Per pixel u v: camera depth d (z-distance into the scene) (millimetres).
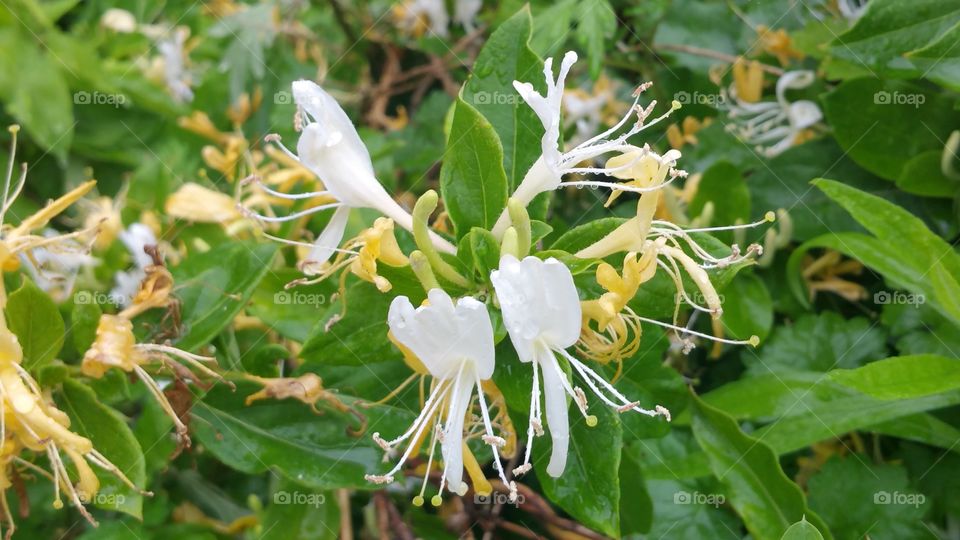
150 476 331
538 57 306
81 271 376
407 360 279
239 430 319
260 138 444
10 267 294
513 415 302
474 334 262
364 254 273
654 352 323
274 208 396
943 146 380
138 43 473
